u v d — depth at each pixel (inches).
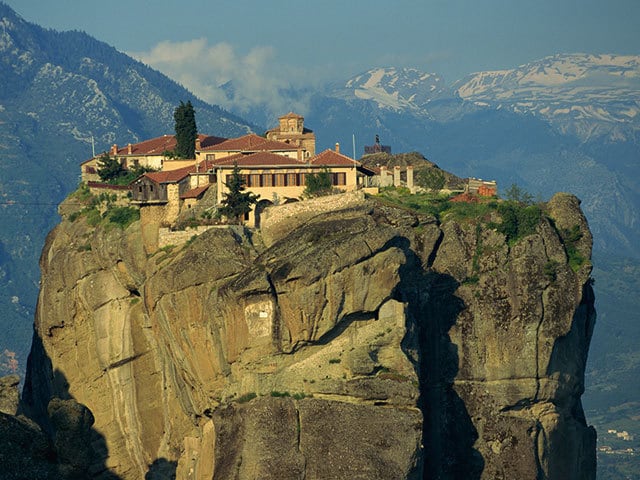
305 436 7573.8
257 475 7455.7
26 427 7795.3
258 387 7770.7
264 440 7549.2
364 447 7504.9
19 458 7642.7
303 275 7687.0
